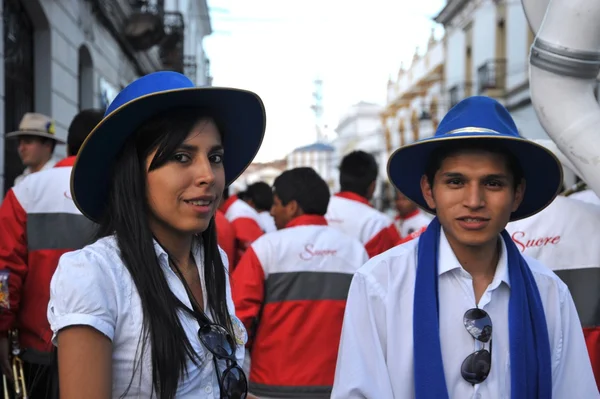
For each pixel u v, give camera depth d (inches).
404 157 72.4
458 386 63.6
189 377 50.9
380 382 64.4
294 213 123.3
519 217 77.3
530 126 760.3
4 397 110.5
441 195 65.4
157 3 580.7
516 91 802.2
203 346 52.9
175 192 52.5
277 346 117.0
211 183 53.3
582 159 72.9
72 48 333.4
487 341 63.2
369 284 66.6
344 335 66.6
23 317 113.3
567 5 71.4
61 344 46.6
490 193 64.1
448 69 1070.4
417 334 63.2
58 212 114.2
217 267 60.1
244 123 60.9
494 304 65.9
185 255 57.7
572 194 110.7
